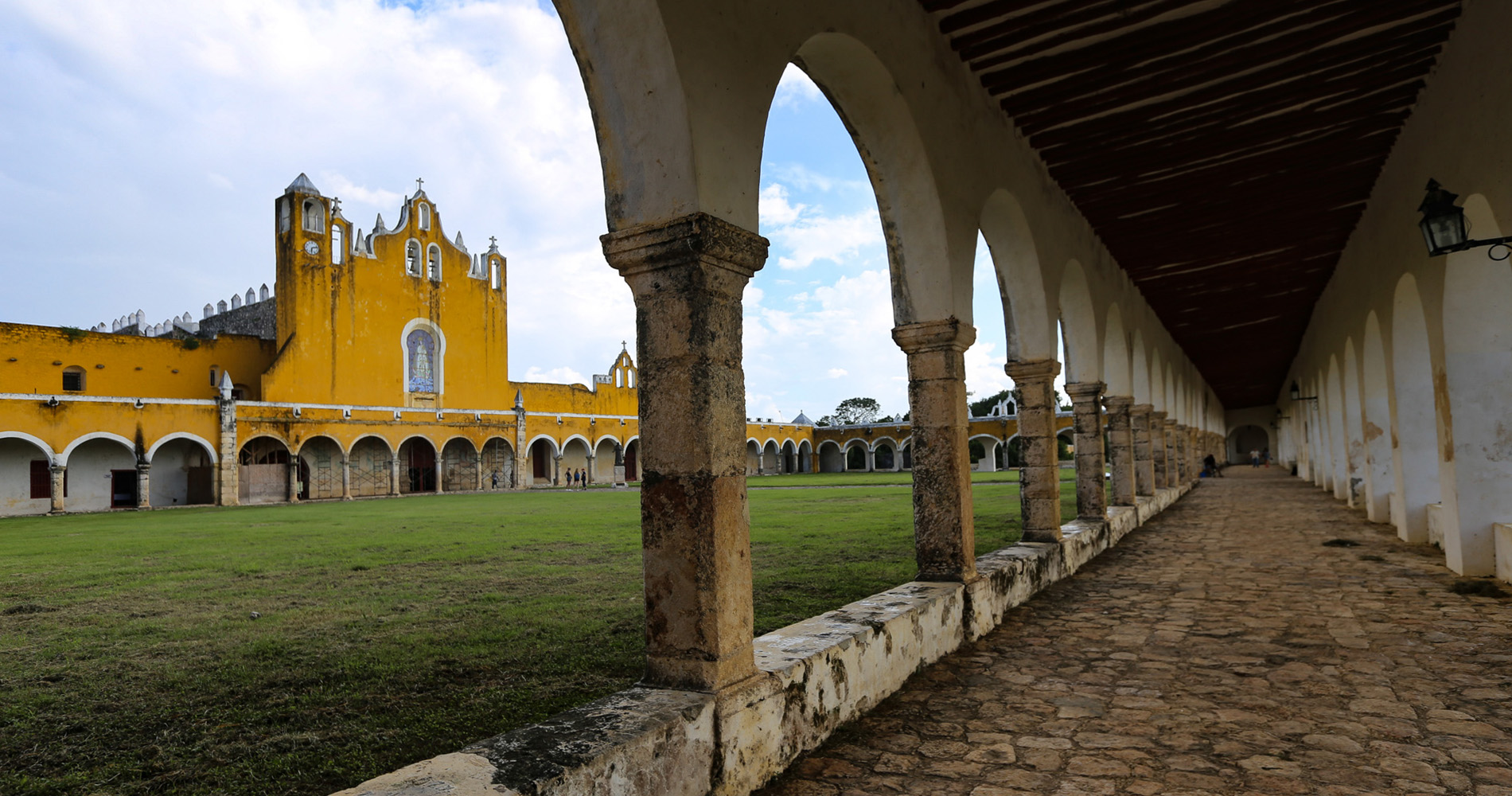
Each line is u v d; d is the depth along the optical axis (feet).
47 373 97.35
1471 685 12.98
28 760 11.28
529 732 8.21
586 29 10.19
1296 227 35.35
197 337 118.62
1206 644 16.12
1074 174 26.86
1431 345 23.75
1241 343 68.74
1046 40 18.70
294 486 104.68
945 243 17.15
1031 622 18.56
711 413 9.67
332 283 114.52
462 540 41.88
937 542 17.29
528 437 134.92
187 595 25.23
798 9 12.38
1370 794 9.18
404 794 6.75
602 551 35.42
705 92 10.03
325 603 23.13
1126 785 9.62
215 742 11.80
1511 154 15.80
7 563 35.12
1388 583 21.93
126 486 96.27
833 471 201.57
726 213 10.28
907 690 13.62
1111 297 36.29
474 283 134.10
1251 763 10.16
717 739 9.14
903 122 16.16
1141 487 44.73
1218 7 17.81
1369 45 19.90
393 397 120.98
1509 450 21.91
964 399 17.78
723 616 9.58
